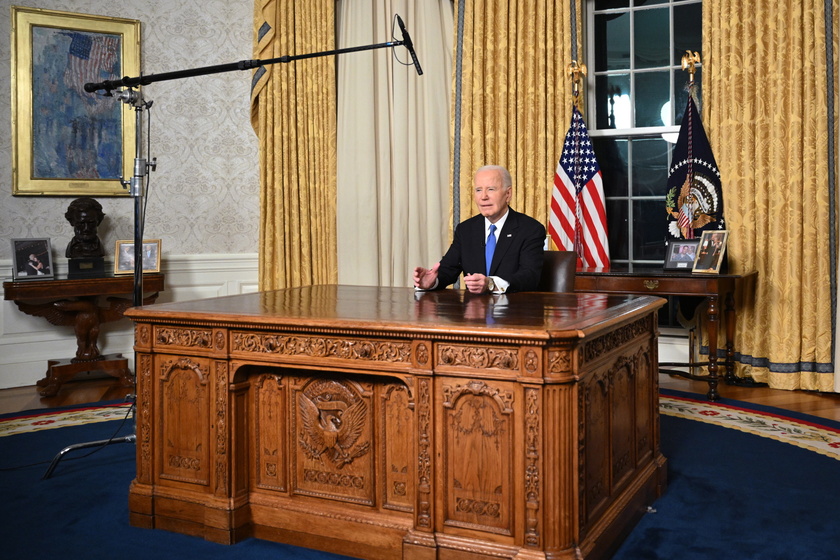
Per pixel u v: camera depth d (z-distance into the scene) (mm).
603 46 5699
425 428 2273
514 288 3426
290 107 5895
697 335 5309
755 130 4910
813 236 4746
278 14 5887
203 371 2619
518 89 5395
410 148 5738
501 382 2182
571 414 2141
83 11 5512
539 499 2131
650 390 3043
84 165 5547
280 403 2588
